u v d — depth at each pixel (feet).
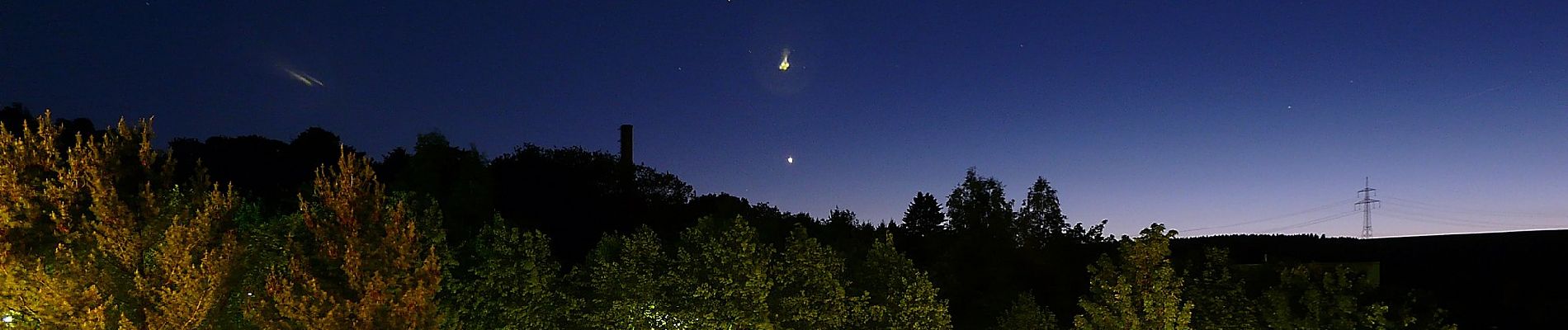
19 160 32.30
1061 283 69.62
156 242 33.86
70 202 32.81
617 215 99.35
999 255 72.28
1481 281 70.44
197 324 32.91
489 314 47.09
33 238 32.22
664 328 47.37
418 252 35.76
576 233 91.04
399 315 33.81
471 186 75.05
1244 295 54.65
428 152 78.18
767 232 75.87
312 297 33.73
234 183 102.01
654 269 51.67
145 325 32.42
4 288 31.07
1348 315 52.80
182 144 106.52
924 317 48.29
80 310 31.40
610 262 53.06
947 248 75.56
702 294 46.78
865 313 49.75
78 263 31.71
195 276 32.86
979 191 78.54
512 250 47.70
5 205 31.37
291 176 107.14
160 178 35.47
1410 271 75.10
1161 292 47.14
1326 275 53.16
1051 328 54.70
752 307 46.44
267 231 44.27
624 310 47.44
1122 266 49.73
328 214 39.22
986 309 65.05
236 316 37.88
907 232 92.84
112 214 32.65
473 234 69.31
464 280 49.60
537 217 91.09
